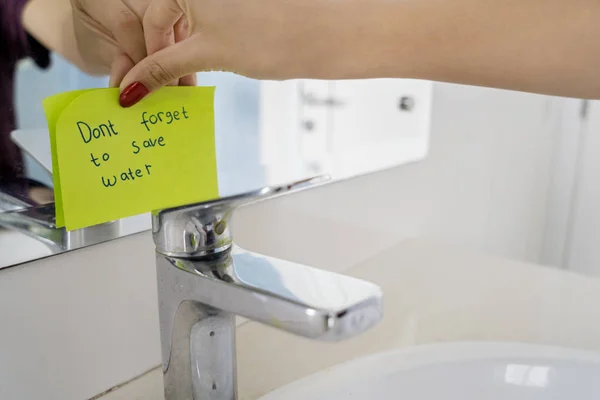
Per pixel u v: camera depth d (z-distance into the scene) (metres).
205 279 0.30
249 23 0.30
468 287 0.63
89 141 0.30
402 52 0.31
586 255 1.36
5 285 0.34
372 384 0.44
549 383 0.47
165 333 0.34
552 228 1.36
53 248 0.35
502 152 1.03
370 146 0.67
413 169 0.77
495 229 1.08
